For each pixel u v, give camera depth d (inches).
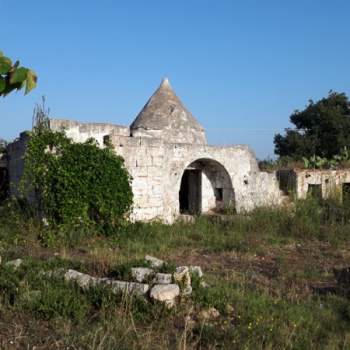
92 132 665.0
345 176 891.4
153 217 667.4
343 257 521.3
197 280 319.0
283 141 1464.1
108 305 275.0
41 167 543.8
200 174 828.0
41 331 244.5
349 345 244.8
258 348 229.6
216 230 658.2
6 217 569.3
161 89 865.5
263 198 832.3
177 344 229.6
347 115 1443.2
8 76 106.2
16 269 339.6
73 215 540.7
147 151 663.1
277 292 347.9
